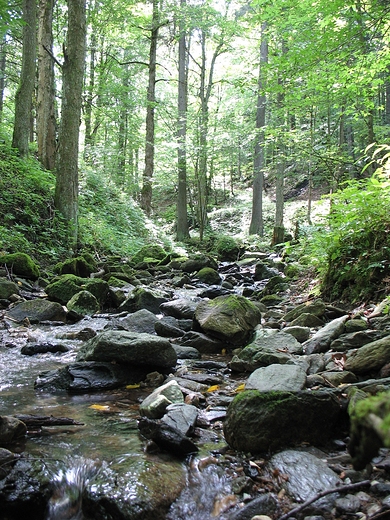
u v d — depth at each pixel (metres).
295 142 12.59
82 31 11.94
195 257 12.70
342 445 2.64
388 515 1.93
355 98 10.40
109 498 2.15
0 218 10.66
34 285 8.61
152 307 7.31
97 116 24.03
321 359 3.99
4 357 4.76
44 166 15.77
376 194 6.14
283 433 2.64
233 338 5.16
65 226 11.91
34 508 2.22
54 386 3.86
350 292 6.16
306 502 2.01
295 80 8.84
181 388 3.61
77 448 2.70
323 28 7.60
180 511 2.14
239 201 31.55
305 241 10.22
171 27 27.67
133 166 27.88
